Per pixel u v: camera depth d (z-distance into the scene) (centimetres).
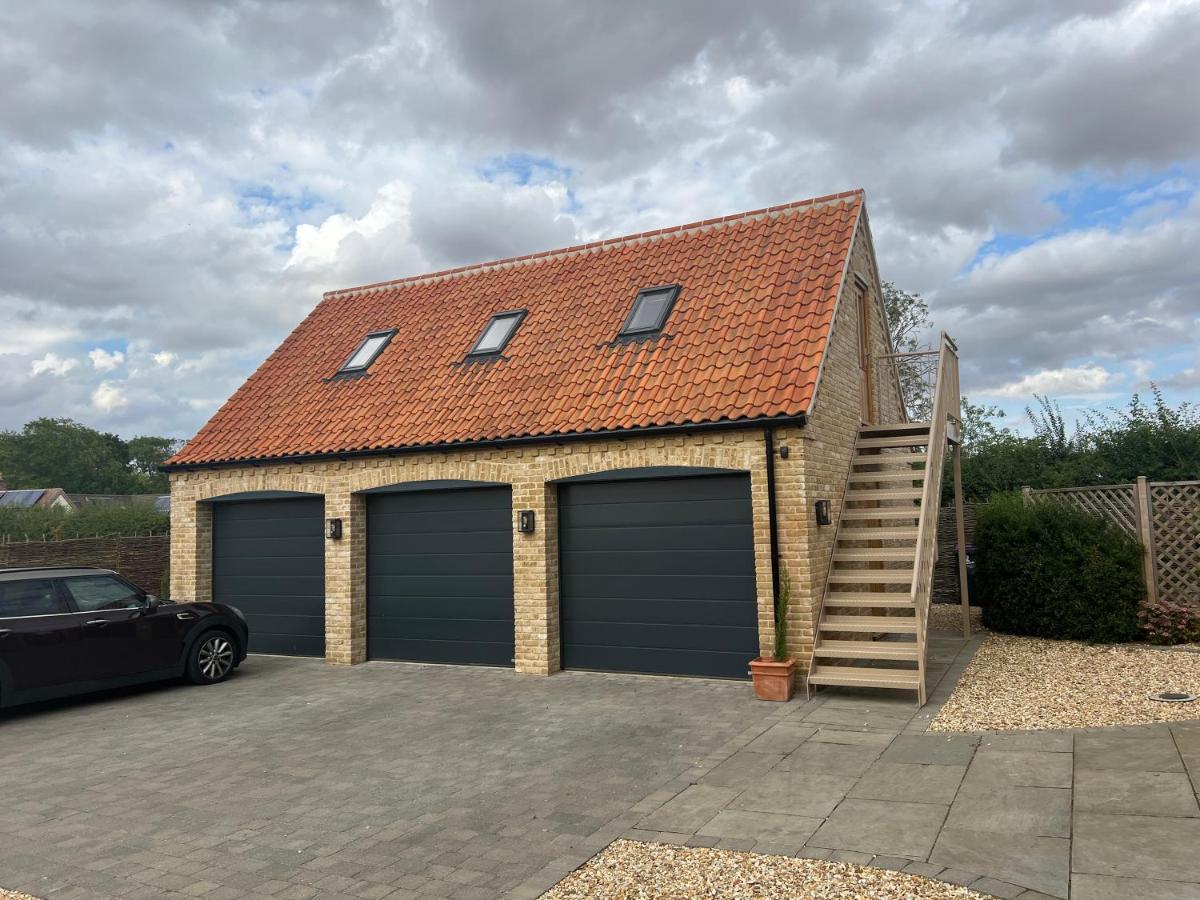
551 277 1442
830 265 1124
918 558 847
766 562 945
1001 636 1194
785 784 627
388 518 1239
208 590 1376
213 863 535
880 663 1043
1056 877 445
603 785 652
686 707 880
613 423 1017
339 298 1712
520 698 959
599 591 1077
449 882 491
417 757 753
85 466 6488
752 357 1027
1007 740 692
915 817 542
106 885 508
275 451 1277
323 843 561
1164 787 554
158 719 940
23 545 1644
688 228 1373
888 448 1228
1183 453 1435
